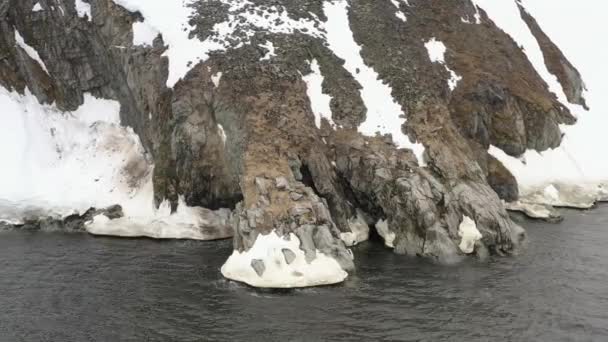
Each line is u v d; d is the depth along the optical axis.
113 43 34.25
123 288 22.25
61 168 33.06
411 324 19.17
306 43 33.34
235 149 28.64
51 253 26.33
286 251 23.11
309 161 28.23
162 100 31.22
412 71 34.66
